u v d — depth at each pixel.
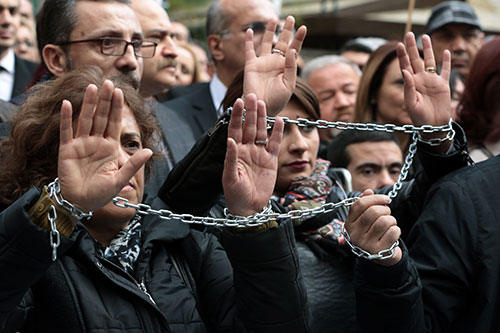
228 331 2.27
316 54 8.62
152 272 2.23
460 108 3.13
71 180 1.80
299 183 2.98
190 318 2.18
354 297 2.66
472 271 2.39
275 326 2.14
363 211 2.22
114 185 1.81
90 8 3.17
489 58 3.00
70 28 3.16
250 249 2.10
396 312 2.26
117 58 3.16
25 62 4.81
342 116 4.71
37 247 1.79
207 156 2.35
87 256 2.06
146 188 3.06
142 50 4.11
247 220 2.07
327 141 4.70
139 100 2.33
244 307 2.16
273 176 2.11
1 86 4.65
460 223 2.41
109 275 2.08
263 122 2.11
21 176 2.20
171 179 2.40
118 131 1.84
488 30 8.16
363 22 8.15
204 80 6.53
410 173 3.73
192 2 7.98
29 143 2.20
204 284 2.36
